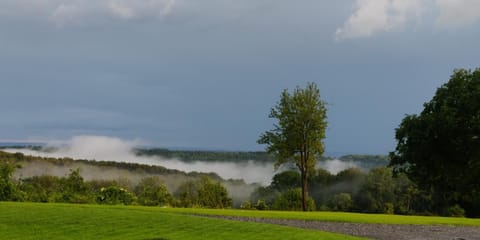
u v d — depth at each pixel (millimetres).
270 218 24516
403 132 45812
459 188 45250
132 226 17938
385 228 21859
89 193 36969
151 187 46406
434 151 43969
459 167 43312
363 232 20297
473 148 41062
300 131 48844
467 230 21906
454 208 50344
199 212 26234
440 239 18844
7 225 17016
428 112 45844
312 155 49406
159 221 19359
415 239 18656
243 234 17203
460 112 41906
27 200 33125
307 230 18828
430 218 27516
